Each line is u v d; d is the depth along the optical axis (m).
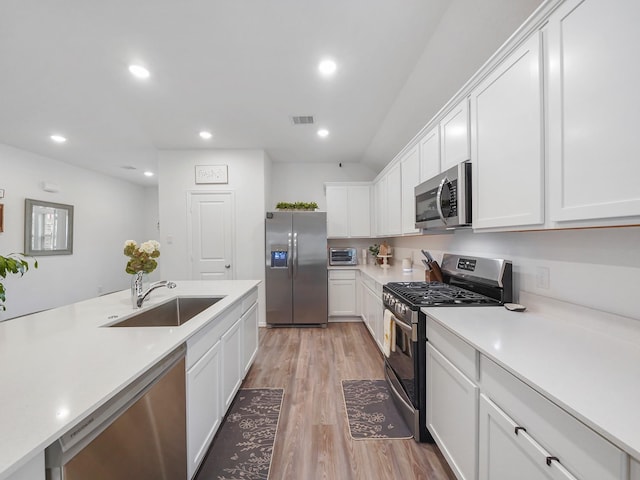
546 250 1.47
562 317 1.37
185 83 2.34
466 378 1.21
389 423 1.90
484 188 1.48
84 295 4.99
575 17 0.94
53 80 2.28
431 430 1.59
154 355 1.05
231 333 1.98
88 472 0.76
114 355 1.05
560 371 0.87
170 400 1.17
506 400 0.96
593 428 0.64
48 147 3.91
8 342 1.18
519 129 1.21
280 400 2.17
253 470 1.52
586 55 0.90
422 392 1.70
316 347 3.22
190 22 1.69
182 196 4.05
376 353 3.05
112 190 5.65
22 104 2.67
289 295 3.97
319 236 3.98
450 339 1.36
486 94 1.46
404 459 1.59
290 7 1.58
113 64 2.08
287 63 2.09
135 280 1.79
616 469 0.61
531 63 1.13
